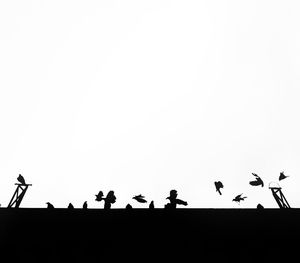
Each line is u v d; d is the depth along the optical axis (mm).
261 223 8117
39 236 7805
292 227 8016
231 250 7680
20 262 7391
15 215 8078
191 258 7586
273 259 7516
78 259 7543
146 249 7734
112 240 7867
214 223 8141
